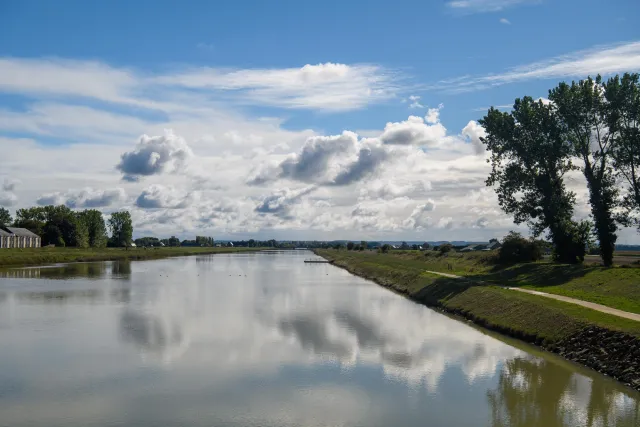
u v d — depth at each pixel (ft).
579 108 181.16
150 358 90.79
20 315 133.08
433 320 131.34
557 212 189.37
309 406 68.18
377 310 148.36
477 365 87.92
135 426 61.36
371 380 79.36
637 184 174.29
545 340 100.12
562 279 158.51
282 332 113.39
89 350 96.02
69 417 64.03
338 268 369.71
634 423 62.59
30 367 84.89
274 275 289.12
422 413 66.08
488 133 203.92
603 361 83.71
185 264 404.57
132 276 265.13
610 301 116.67
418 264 279.90
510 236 224.94
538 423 62.75
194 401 69.67
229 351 95.91
